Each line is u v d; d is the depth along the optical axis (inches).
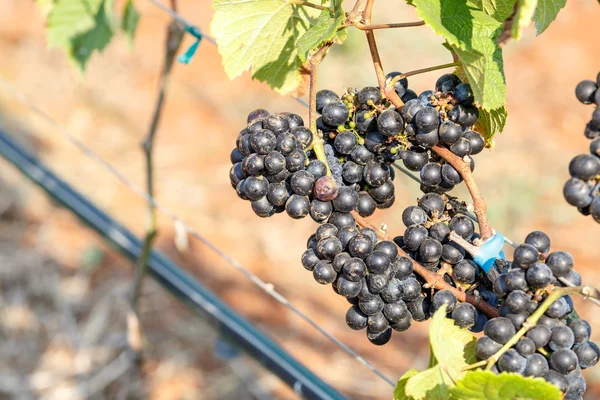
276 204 25.3
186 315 65.6
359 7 25.6
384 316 25.2
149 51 96.2
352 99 25.8
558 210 74.4
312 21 29.8
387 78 25.7
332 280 24.9
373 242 24.8
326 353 61.5
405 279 24.9
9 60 92.5
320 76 86.0
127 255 49.7
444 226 25.4
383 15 95.5
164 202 76.5
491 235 25.1
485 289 25.4
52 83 89.6
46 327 63.6
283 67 30.7
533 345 23.3
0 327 63.4
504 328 23.4
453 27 24.8
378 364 60.3
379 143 25.5
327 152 26.1
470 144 25.1
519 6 22.6
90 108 86.4
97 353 61.2
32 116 84.0
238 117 87.0
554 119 86.2
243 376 60.0
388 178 26.1
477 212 25.1
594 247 70.6
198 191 78.3
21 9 102.2
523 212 73.6
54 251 70.4
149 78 92.1
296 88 31.4
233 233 73.8
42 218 73.4
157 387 59.3
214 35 29.4
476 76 24.6
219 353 45.0
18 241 71.1
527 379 22.4
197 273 69.5
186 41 96.5
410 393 23.8
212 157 82.5
